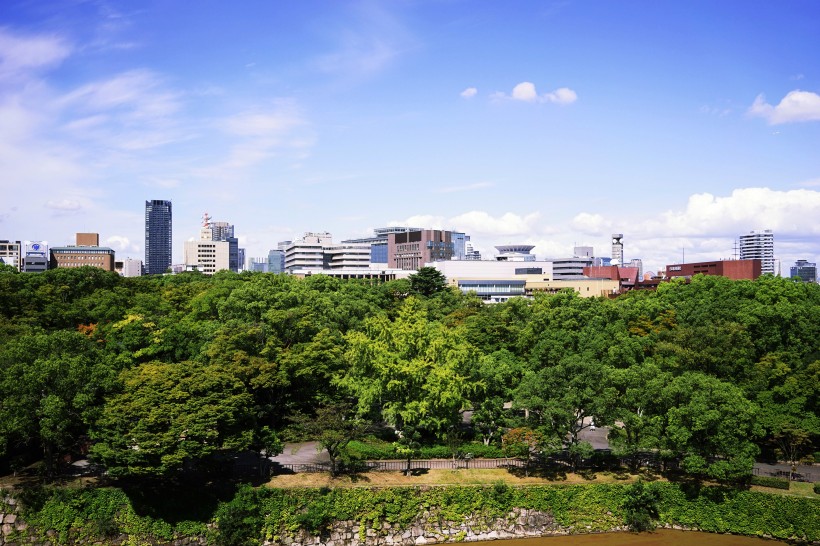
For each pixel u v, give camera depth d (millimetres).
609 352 92500
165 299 126875
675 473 78500
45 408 64312
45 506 66188
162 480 69375
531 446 78750
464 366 82750
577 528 73250
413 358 83250
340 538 69562
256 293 101062
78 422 68188
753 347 92188
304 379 85438
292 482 71812
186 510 67500
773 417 79438
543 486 74250
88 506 66562
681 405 74750
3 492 66438
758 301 109562
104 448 64750
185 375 71875
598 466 79750
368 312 127250
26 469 72375
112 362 76938
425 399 78375
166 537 66312
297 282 151875
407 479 74375
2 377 66812
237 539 66562
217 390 71125
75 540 65750
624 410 75438
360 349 83062
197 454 65375
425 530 71250
